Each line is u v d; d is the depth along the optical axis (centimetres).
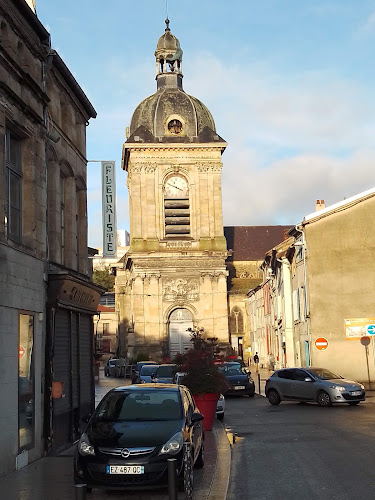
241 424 1941
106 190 2544
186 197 6562
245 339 7256
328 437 1548
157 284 6331
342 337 3344
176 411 1127
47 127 1509
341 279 3391
